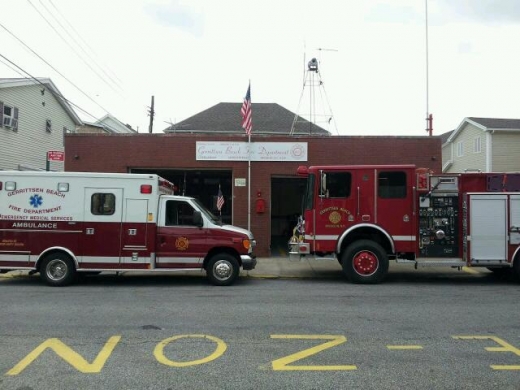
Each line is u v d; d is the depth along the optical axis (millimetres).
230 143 15312
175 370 4809
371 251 10617
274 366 4934
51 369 4820
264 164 15344
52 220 10328
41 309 7742
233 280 10453
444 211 10641
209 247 10438
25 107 23062
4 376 4617
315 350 5488
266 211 15250
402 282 10930
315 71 19734
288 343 5777
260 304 8211
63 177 10367
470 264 10469
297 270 12773
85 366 4914
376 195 10680
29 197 10344
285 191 21234
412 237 10594
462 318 7125
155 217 10414
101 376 4633
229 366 4934
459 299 8711
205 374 4695
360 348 5570
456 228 10625
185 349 5523
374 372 4750
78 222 10344
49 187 10352
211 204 17734
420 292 9500
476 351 5449
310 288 10023
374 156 15180
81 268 10328
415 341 5867
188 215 10594
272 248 18297
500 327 6574
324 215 10789
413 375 4664
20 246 10281
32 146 23812
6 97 21391
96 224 10344
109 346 5629
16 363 5000
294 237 11359
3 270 10664
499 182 10523
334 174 10805
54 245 10289
